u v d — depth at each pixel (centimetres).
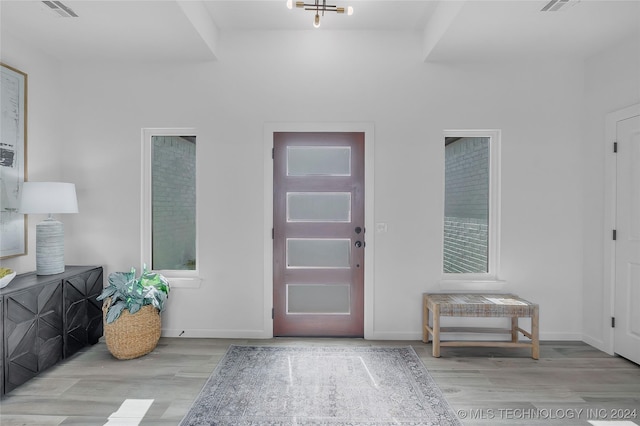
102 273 344
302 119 346
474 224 356
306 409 226
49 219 305
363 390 249
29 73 310
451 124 344
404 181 345
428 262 346
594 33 288
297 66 345
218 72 345
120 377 267
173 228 360
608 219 313
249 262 348
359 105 345
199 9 291
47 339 272
